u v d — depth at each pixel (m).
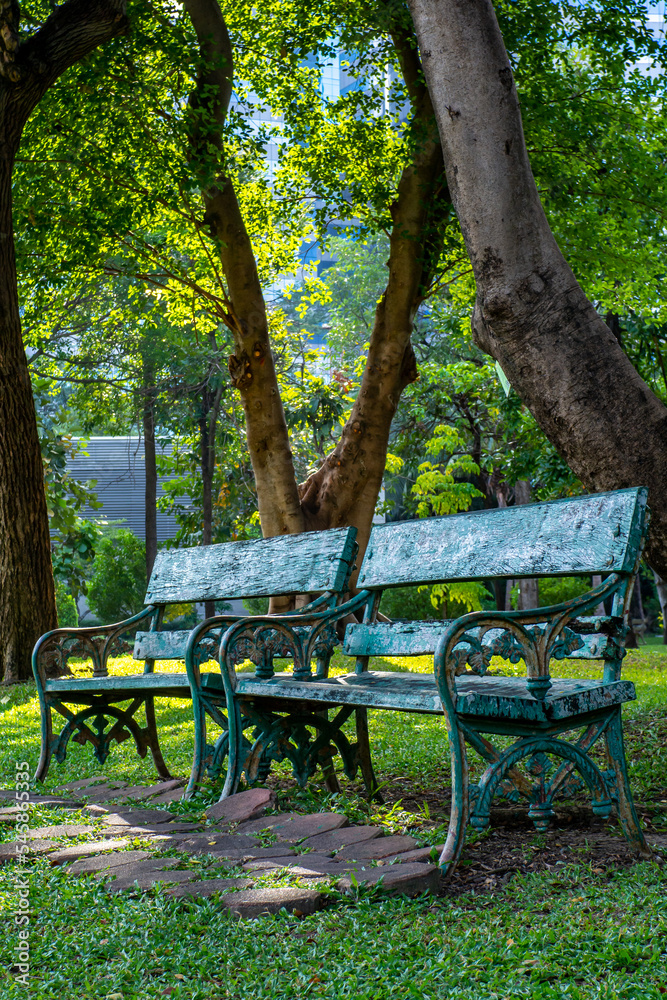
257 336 12.32
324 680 3.97
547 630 3.01
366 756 4.26
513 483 16.47
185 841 3.27
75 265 12.03
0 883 2.87
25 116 9.78
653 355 14.50
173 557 5.28
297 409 19.14
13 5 9.07
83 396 21.66
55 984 2.12
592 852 3.10
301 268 15.81
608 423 4.80
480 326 5.45
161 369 21.03
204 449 21.12
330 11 12.00
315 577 4.23
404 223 11.96
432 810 3.86
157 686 4.36
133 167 11.59
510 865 2.96
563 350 4.99
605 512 3.25
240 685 3.85
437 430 21.44
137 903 2.62
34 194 11.38
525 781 2.96
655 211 12.82
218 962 2.23
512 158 5.34
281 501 12.41
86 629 5.02
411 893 2.64
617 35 11.82
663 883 2.73
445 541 3.90
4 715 8.17
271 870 2.81
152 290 15.09
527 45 11.67
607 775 3.14
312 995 2.03
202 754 4.09
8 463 10.86
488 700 2.83
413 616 23.84
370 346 12.69
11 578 10.84
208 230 12.14
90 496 21.38
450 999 1.97
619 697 3.16
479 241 5.30
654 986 1.98
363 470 12.69
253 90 13.36
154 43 10.55
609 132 12.75
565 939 2.28
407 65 11.70
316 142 13.34
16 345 10.80
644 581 29.09
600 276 14.20
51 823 3.76
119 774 5.10
